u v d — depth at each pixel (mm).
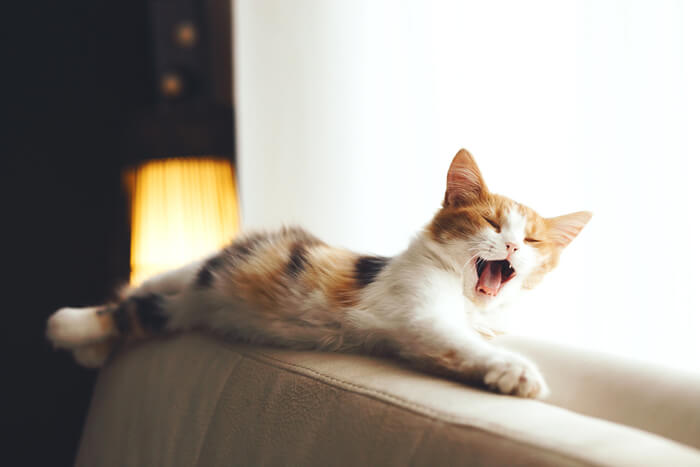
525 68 1420
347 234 1954
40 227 2326
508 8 1465
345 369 876
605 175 1254
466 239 1148
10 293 2279
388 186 1828
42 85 2328
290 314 1129
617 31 1239
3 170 2270
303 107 2094
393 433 678
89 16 2396
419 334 929
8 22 2268
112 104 2451
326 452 732
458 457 598
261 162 2217
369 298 1094
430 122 1652
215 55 2570
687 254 1120
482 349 856
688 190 1121
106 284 2400
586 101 1291
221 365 1031
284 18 2145
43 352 2299
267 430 840
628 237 1208
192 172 1835
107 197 2418
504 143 1455
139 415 1101
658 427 723
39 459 2277
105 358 1359
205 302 1229
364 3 1911
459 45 1580
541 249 1189
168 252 1837
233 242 1341
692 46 1121
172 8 2521
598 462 519
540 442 566
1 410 2244
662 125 1159
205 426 953
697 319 1107
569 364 869
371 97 1895
